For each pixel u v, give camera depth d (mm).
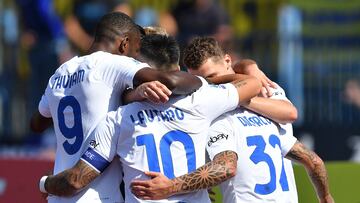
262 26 36500
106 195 15094
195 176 14641
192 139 14875
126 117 14891
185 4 35531
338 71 36719
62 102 15539
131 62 15188
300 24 36750
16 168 24062
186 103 14875
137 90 14711
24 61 34688
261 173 15430
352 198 20250
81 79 15359
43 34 34844
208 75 15867
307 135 36188
